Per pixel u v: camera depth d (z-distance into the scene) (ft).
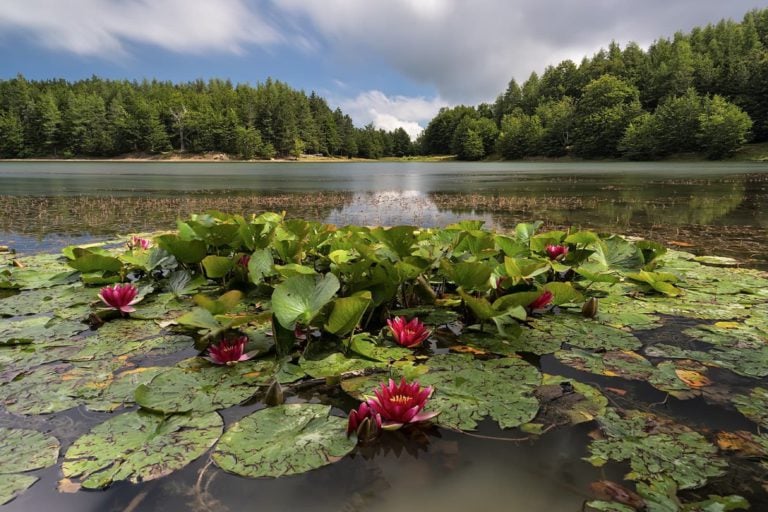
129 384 6.05
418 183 61.26
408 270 8.54
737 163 113.80
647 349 7.18
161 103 214.28
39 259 13.76
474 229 13.24
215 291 10.61
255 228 11.62
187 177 75.36
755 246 16.25
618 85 168.04
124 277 11.25
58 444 4.74
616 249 11.07
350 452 4.57
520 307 7.55
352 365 6.58
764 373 6.25
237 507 3.82
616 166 115.65
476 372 6.39
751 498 3.88
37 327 8.18
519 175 81.25
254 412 5.32
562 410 5.33
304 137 250.98
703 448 4.59
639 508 3.75
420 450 4.62
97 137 195.93
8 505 3.83
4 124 186.91
